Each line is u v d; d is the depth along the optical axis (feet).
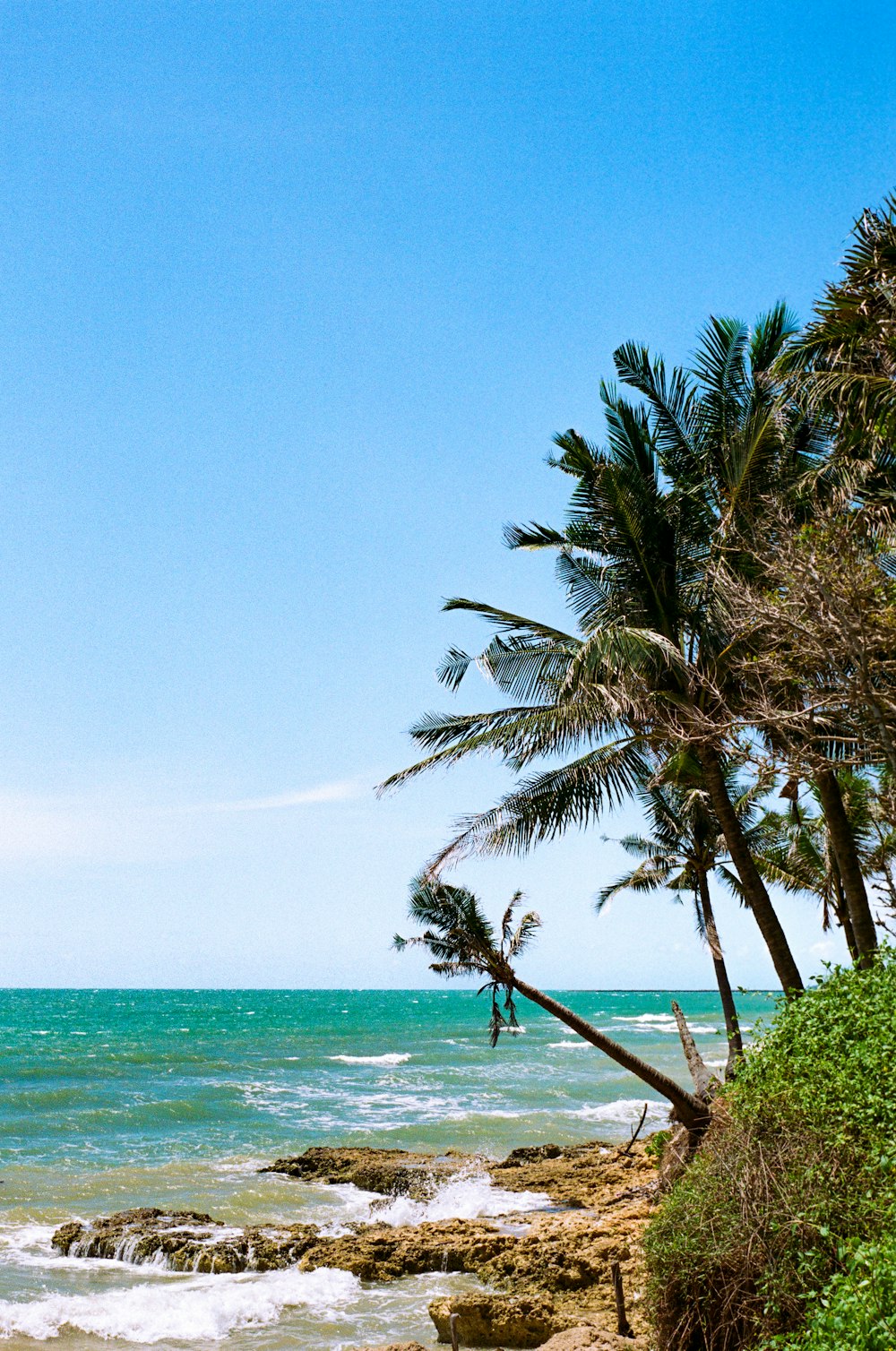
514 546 59.06
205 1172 85.46
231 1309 49.90
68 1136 105.29
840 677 34.96
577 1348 36.81
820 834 85.92
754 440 50.80
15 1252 61.05
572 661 49.49
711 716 49.44
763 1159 30.30
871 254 37.19
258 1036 271.69
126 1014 400.67
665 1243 30.83
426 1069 182.91
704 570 51.88
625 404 55.52
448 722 58.75
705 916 85.81
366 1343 45.68
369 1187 78.89
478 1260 54.29
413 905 57.67
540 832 56.29
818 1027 37.96
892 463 44.14
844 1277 23.57
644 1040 251.39
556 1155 88.99
